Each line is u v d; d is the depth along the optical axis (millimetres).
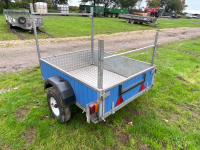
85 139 2414
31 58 6633
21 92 3680
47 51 7828
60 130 2578
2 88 3910
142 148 2312
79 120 2830
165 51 8383
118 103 2408
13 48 8125
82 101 2355
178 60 6730
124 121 2893
